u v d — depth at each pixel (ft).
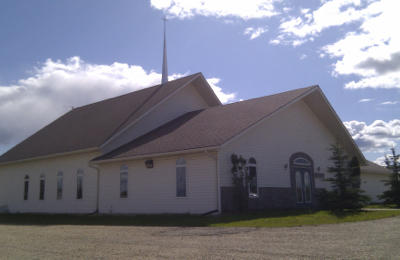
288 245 25.09
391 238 27.22
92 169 71.31
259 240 27.63
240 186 54.34
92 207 70.03
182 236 31.63
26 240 33.73
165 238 30.86
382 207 65.77
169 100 79.15
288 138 68.28
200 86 84.94
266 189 61.16
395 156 69.92
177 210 56.59
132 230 38.29
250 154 59.16
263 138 62.49
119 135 70.03
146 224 44.88
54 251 26.71
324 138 78.54
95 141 70.74
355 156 81.71
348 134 78.43
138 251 25.05
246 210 54.80
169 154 56.54
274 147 64.59
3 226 52.31
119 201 65.31
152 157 60.75
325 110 74.38
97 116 88.74
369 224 36.32
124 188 64.90
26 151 91.66
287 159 67.15
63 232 39.40
